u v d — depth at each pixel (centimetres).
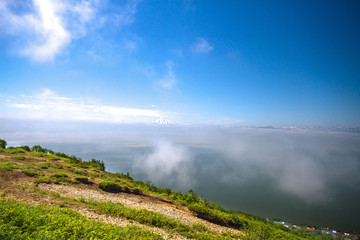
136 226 1197
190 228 1529
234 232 1823
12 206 877
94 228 865
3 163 2244
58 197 1434
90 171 3178
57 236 698
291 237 2192
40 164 2662
